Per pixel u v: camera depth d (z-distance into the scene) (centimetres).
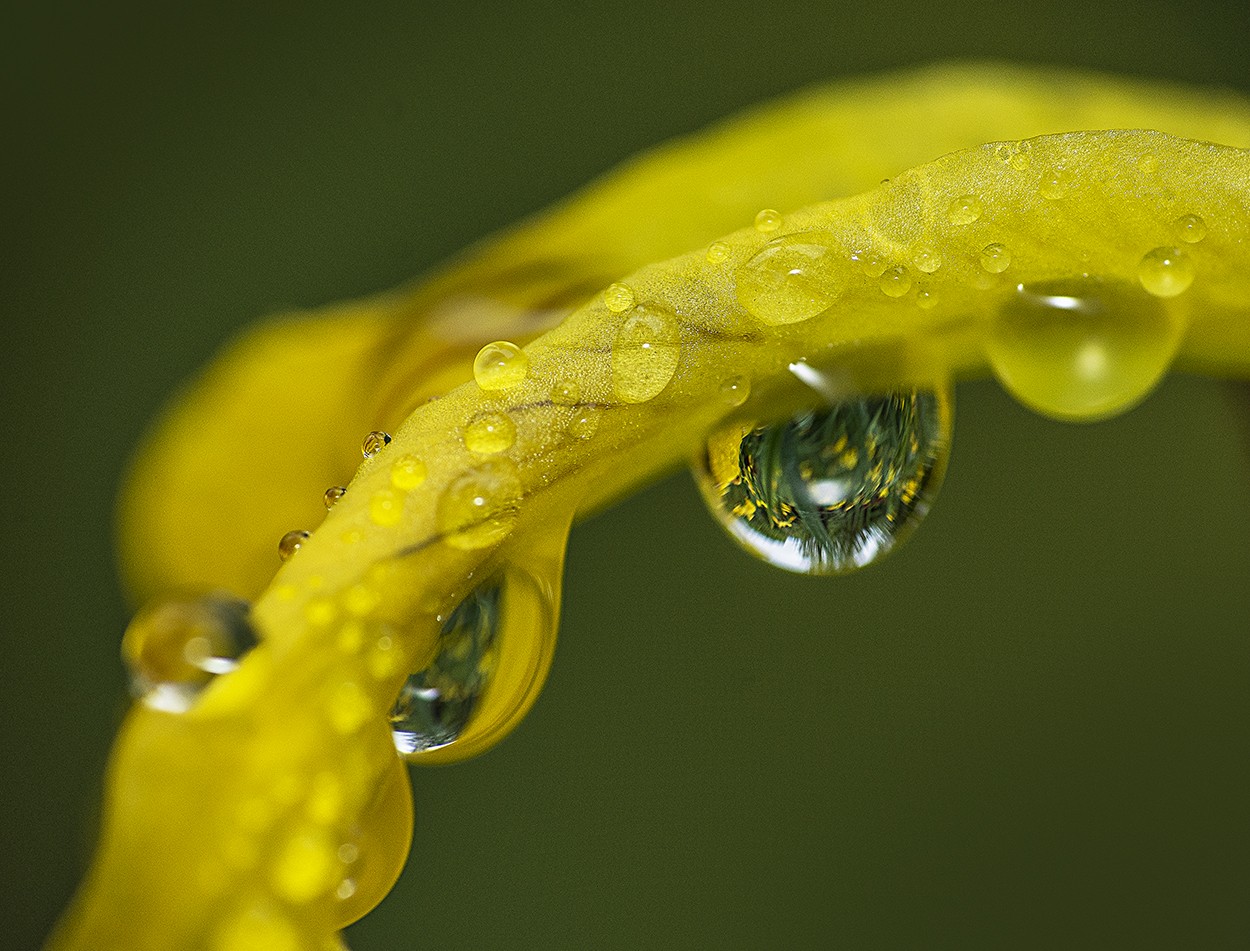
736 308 7
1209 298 7
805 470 7
